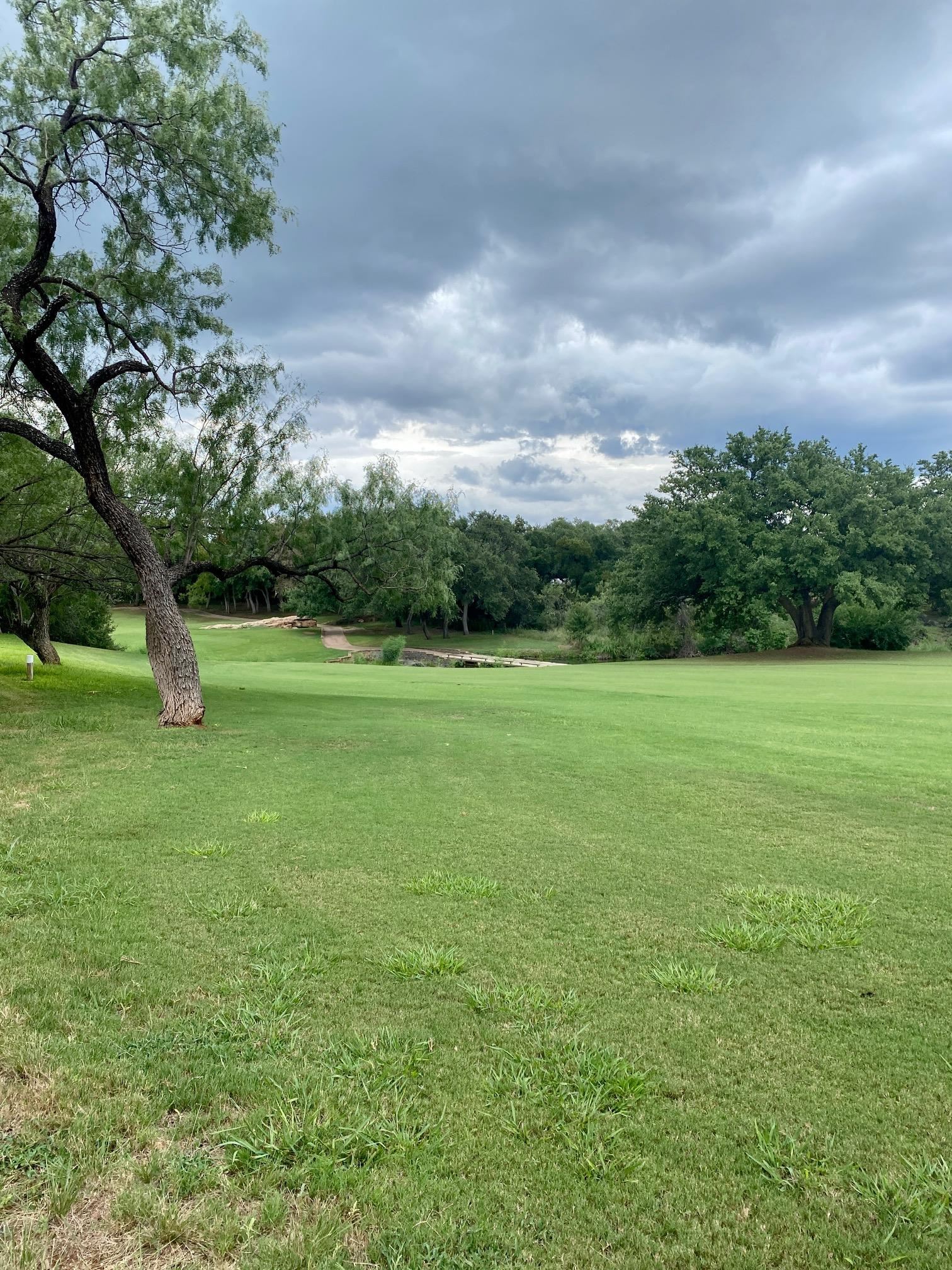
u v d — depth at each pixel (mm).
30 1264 2340
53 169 13320
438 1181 2773
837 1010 4035
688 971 4434
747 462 54500
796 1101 3277
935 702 20078
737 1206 2691
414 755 11281
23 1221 2523
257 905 5398
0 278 14016
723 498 52562
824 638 55906
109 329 15445
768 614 50625
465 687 24953
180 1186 2697
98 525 17844
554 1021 3881
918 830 7543
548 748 12125
